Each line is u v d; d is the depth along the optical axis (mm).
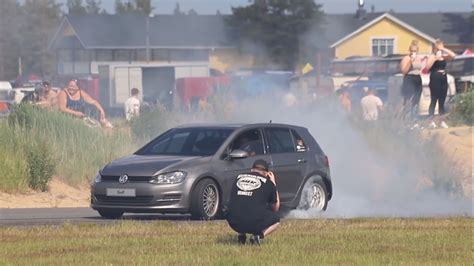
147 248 43656
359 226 52906
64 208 68812
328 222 54875
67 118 82938
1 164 73188
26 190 73750
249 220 44125
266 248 43656
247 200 44062
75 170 78438
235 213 44250
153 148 61688
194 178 57625
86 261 40156
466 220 57281
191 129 62094
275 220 44688
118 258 40875
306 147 64375
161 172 57406
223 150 59938
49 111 84000
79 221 56688
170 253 42250
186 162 58125
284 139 63344
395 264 40250
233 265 39250
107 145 82000
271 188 44281
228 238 46875
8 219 58938
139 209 57344
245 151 59656
